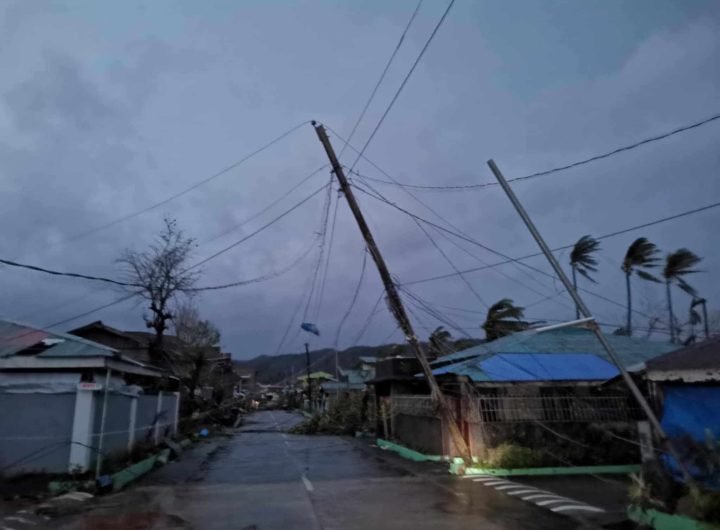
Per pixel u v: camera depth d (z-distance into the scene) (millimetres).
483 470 16141
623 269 26984
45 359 14625
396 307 18094
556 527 9500
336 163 18984
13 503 12125
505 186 9508
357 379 59562
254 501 12289
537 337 20734
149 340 31828
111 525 9992
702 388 9141
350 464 19547
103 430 15023
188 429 32375
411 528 9453
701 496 8055
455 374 17562
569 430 17062
